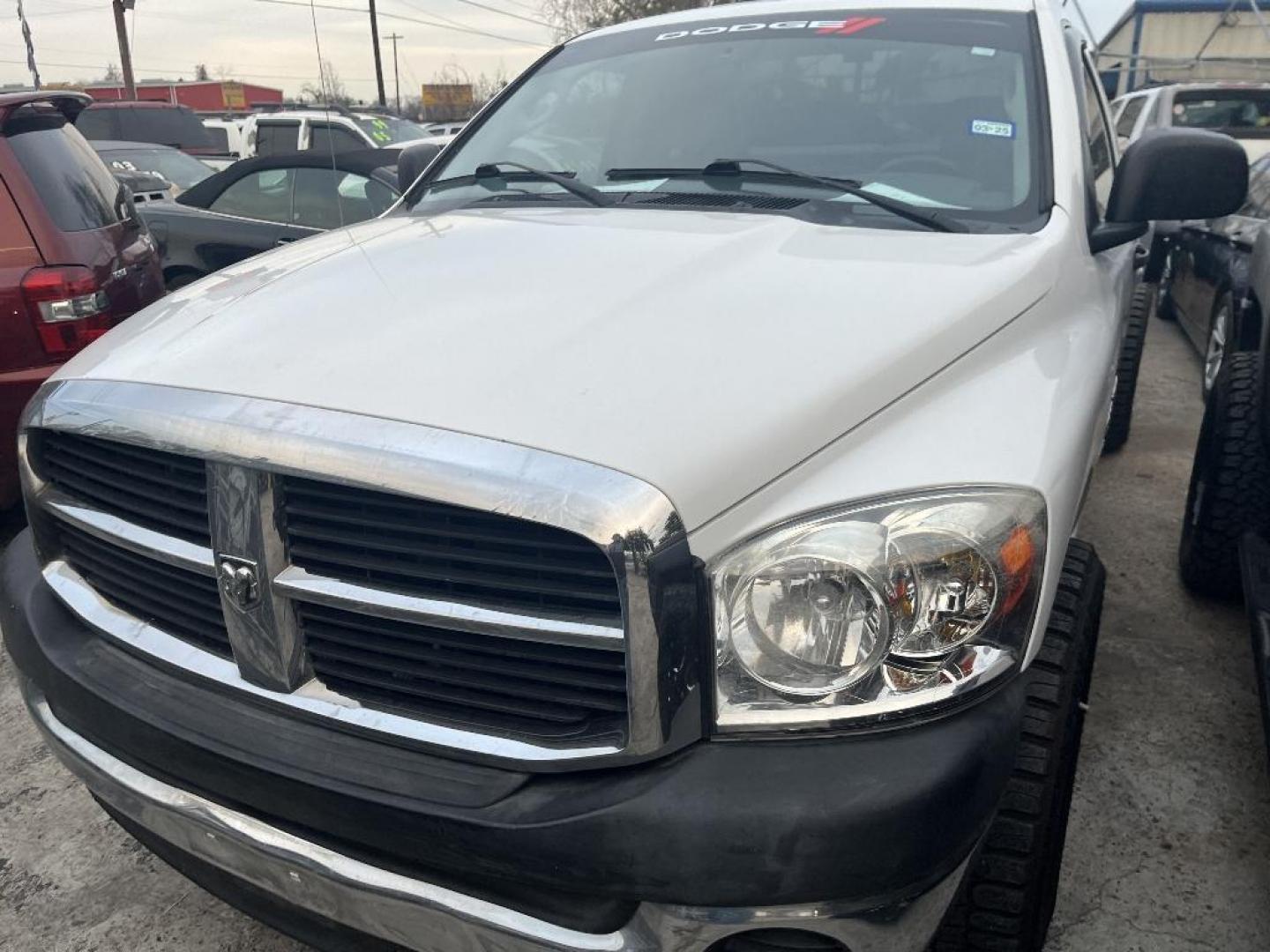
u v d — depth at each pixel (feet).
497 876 4.80
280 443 5.01
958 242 7.18
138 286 14.53
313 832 5.33
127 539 5.86
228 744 5.39
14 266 12.57
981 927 5.62
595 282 6.20
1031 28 9.06
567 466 4.53
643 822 4.52
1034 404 5.67
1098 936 7.26
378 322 5.89
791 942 4.75
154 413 5.44
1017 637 4.99
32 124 13.55
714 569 4.60
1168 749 9.21
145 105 48.44
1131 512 14.32
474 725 5.02
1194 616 11.45
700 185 8.46
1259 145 29.45
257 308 6.41
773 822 4.47
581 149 9.36
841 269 6.45
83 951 7.61
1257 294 10.66
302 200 22.04
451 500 4.62
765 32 9.80
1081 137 8.58
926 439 5.18
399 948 5.51
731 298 5.91
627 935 4.71
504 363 5.23
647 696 4.53
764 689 4.67
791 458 4.84
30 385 12.69
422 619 4.90
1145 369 22.30
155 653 5.88
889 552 4.72
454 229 8.03
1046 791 5.53
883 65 9.00
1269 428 9.41
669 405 4.86
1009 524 4.94
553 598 4.70
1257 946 7.16
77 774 6.38
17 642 6.55
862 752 4.65
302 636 5.37
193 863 6.31
